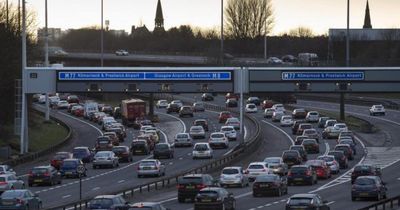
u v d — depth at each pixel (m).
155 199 127.12
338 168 168.12
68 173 158.75
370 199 125.81
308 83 192.00
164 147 193.88
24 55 196.25
